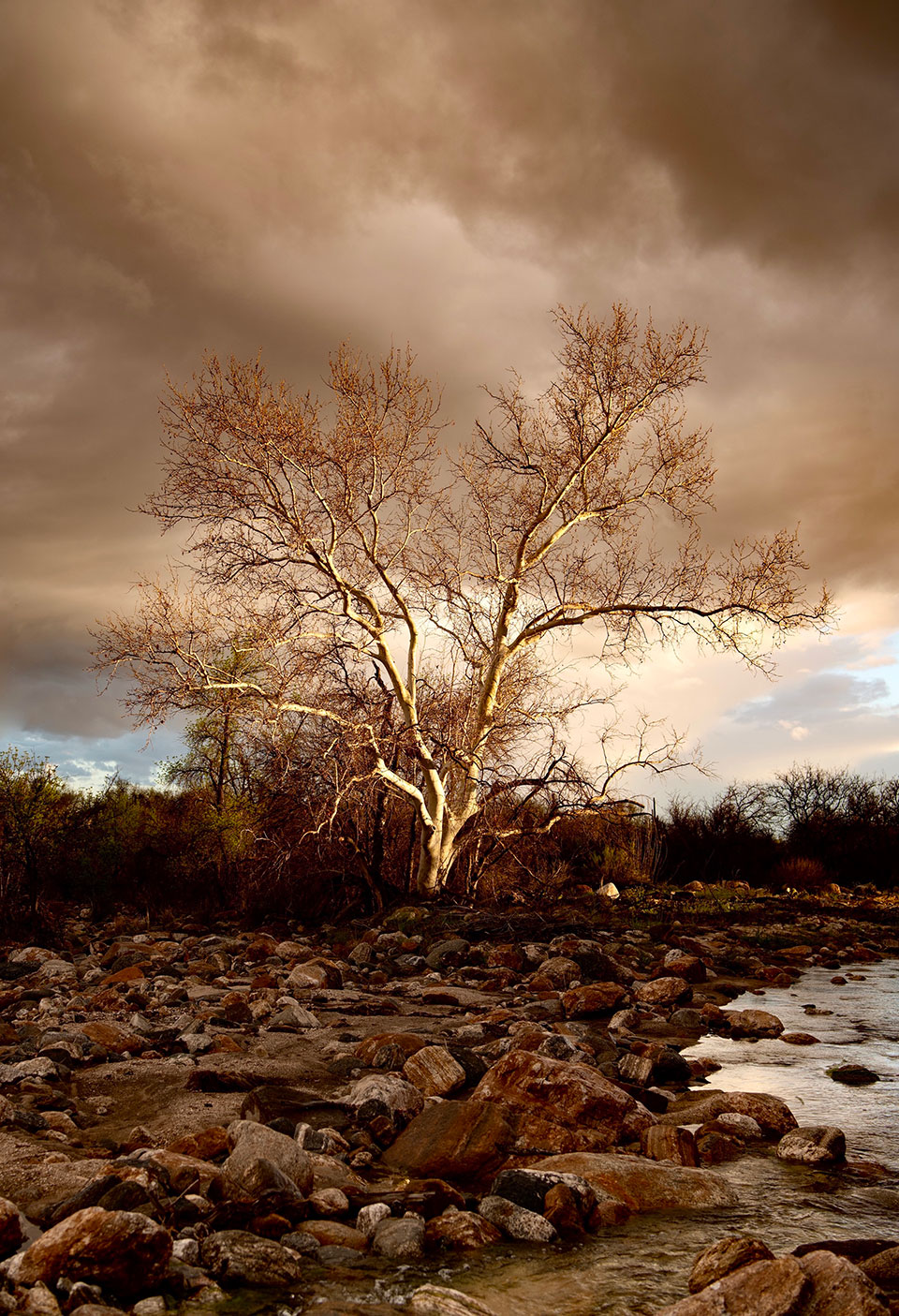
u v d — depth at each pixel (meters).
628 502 20.52
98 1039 7.78
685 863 27.83
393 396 18.30
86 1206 3.81
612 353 19.67
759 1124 5.89
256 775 20.56
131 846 20.16
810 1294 3.23
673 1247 3.95
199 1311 3.20
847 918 19.27
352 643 18.73
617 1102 5.69
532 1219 4.09
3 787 17.33
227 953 14.37
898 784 30.31
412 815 20.73
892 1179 4.91
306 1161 4.52
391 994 11.28
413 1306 3.28
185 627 17.81
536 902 20.50
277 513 17.88
